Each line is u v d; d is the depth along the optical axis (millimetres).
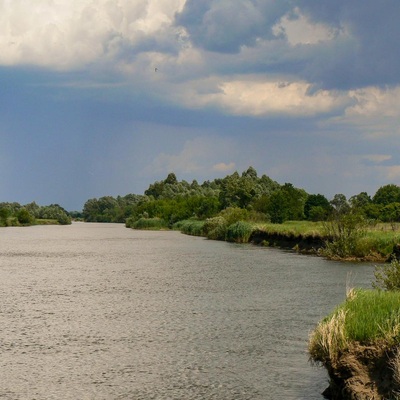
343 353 14312
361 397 13070
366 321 14555
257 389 15547
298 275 41406
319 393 15180
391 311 14602
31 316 26000
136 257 61406
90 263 54625
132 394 15266
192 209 159125
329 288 34344
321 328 15328
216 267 48625
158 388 15711
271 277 40406
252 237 86125
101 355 19062
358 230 55594
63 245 86438
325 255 56906
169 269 47688
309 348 15484
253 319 24734
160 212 176875
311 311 26594
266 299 30359
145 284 37531
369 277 39531
